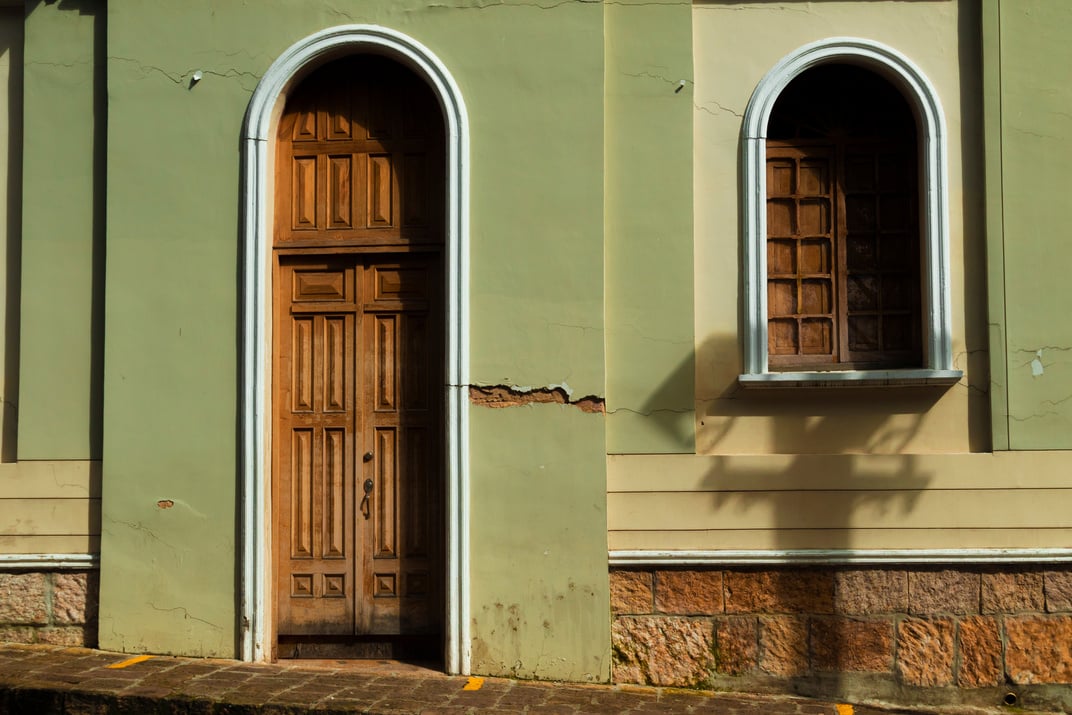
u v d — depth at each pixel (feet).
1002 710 18.56
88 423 19.81
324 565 19.75
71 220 19.97
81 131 20.04
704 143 19.60
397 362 19.85
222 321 19.31
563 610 18.74
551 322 18.97
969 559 18.66
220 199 19.40
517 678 18.71
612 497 19.02
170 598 19.20
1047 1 19.34
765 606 18.88
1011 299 19.10
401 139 19.99
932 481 18.85
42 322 19.90
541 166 19.11
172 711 16.70
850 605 18.81
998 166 19.22
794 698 18.61
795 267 19.90
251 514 19.04
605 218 19.35
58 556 19.61
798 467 18.93
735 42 19.65
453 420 18.92
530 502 18.84
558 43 19.21
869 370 19.53
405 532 19.69
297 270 20.10
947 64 19.51
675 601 18.93
